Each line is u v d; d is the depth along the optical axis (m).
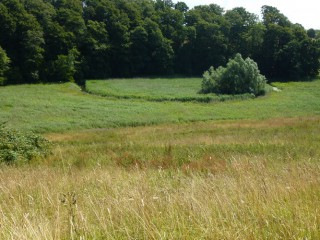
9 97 64.50
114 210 4.94
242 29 115.50
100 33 99.75
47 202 5.91
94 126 48.34
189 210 4.69
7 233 4.12
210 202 5.04
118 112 56.62
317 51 105.00
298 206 4.72
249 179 6.51
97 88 79.06
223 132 30.05
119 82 90.12
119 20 105.50
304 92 82.50
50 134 40.06
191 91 78.94
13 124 47.22
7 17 85.38
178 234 3.98
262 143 16.84
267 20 122.62
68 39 95.00
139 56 103.81
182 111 58.66
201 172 9.66
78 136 35.34
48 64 89.62
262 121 41.16
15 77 83.38
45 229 4.03
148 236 3.96
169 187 6.82
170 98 69.38
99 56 98.31
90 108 58.91
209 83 77.06
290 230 3.84
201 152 15.31
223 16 123.25
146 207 4.90
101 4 107.81
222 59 112.25
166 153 15.46
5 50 85.38
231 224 4.13
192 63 113.19
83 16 108.44
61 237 4.03
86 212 5.00
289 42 105.00
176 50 111.38
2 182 8.09
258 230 3.98
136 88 81.19
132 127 46.38
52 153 18.44
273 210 4.59
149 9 120.00
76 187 7.41
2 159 15.45
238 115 55.28
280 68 108.06
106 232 4.04
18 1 90.50
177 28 114.62
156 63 106.38
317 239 3.67
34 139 18.89
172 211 4.63
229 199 5.15
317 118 41.22
